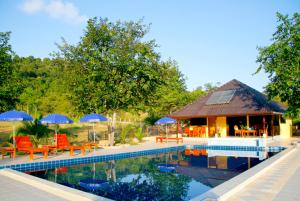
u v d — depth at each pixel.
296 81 18.89
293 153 14.62
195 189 9.58
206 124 30.06
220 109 26.83
